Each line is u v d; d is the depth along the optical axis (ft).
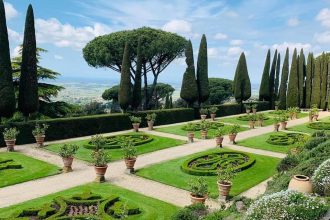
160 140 87.76
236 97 168.35
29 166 59.93
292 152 65.82
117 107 184.96
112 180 53.67
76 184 51.08
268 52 181.68
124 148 58.29
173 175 57.21
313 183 36.42
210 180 54.75
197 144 85.20
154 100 195.00
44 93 107.45
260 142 87.51
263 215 26.61
